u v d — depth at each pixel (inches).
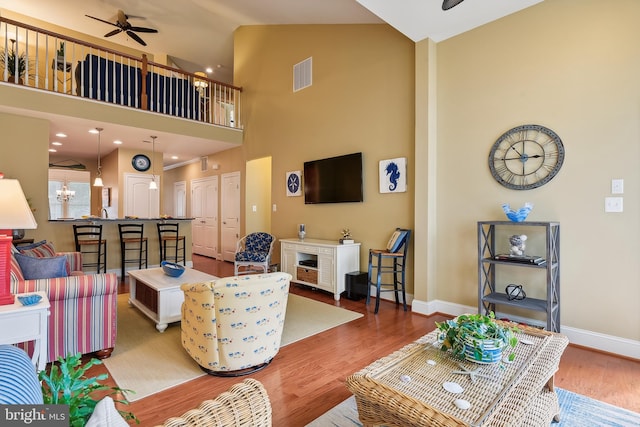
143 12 240.1
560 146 113.3
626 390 83.9
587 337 108.7
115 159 284.8
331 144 193.6
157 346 110.5
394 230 162.4
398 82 160.7
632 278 101.2
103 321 100.3
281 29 227.8
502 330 66.4
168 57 310.5
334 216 192.4
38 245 142.6
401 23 131.2
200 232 334.3
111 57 289.3
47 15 248.1
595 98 107.1
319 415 74.7
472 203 135.5
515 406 50.3
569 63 112.0
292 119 219.8
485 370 60.7
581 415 73.7
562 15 113.4
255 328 90.2
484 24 131.7
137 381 88.1
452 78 141.5
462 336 64.6
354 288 164.1
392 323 134.0
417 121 146.4
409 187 156.3
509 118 125.3
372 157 171.8
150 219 228.2
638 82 100.0
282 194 228.4
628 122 101.5
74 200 337.4
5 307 72.7
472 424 46.0
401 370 61.4
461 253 139.0
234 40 269.3
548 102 116.3
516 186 122.6
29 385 29.2
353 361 101.1
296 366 97.7
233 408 32.8
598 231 106.7
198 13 239.5
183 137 235.5
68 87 255.9
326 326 130.4
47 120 189.2
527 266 108.7
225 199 290.7
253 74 251.4
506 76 126.0
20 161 182.1
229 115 280.5
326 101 196.9
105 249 210.8
